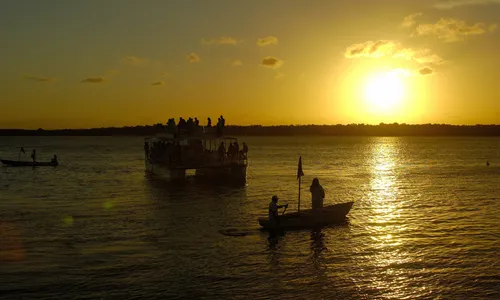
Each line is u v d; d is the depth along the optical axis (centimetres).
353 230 2567
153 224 2720
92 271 1867
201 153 5141
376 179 5538
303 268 1917
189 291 1670
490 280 1780
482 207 3356
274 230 2558
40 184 4828
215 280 1781
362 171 6744
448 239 2372
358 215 3011
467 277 1812
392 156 11181
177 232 2514
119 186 4622
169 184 4781
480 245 2253
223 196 3903
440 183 5062
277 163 8431
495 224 2734
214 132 5084
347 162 8850
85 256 2066
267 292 1666
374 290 1688
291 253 2122
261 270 1891
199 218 2902
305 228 2612
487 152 13412
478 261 2002
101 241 2322
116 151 14012
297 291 1677
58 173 6178
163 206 3362
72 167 7269
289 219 2594
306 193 4116
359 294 1652
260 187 4572
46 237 2398
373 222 2781
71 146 19188
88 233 2488
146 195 3959
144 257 2056
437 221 2822
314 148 16675
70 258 2036
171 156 4969
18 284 1728
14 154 12119
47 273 1842
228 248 2202
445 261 2003
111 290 1675
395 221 2814
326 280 1783
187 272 1864
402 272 1869
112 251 2145
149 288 1695
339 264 1967
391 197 3909
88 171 6488
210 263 1978
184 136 4956
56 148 16700
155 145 5759
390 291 1678
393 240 2350
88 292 1656
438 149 15938
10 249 2173
